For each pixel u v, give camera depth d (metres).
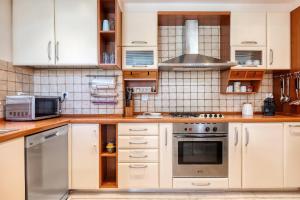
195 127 2.45
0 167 1.28
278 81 3.00
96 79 2.86
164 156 2.46
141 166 2.46
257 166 2.46
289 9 3.00
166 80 3.07
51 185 1.98
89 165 2.44
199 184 2.46
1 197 1.29
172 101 3.07
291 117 2.53
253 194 2.48
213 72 3.06
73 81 2.88
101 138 2.53
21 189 1.51
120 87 2.87
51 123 1.99
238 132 2.45
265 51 2.78
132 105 2.97
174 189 2.54
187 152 2.47
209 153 2.47
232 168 2.46
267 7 3.01
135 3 2.98
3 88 2.29
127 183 2.46
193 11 2.74
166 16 2.78
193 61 2.67
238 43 2.76
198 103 3.07
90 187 2.45
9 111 2.21
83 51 2.50
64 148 2.31
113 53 2.75
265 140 2.46
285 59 2.78
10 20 2.46
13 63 2.46
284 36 2.78
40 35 2.48
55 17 2.49
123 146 2.46
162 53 3.06
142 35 2.75
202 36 3.05
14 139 1.42
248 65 2.78
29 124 1.92
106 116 2.84
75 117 2.74
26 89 2.71
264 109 2.85
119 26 2.65
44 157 1.84
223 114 3.05
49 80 2.88
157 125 2.46
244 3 2.98
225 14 2.74
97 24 2.50
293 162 2.46
